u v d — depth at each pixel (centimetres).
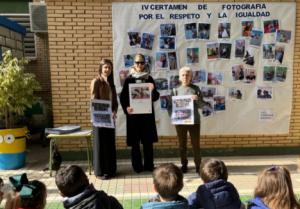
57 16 716
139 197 539
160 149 754
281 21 748
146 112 646
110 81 637
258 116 762
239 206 321
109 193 559
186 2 729
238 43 744
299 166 685
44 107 973
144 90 642
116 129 743
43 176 652
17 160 700
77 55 725
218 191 316
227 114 756
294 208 254
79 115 734
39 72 1052
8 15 1066
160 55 734
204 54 741
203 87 746
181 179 289
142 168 670
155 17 727
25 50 1069
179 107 639
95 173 634
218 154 764
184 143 655
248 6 739
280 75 757
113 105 641
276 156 768
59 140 739
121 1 723
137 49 730
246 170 673
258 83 755
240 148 768
